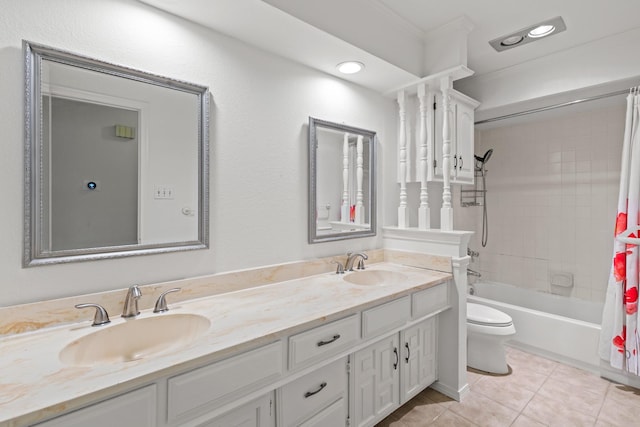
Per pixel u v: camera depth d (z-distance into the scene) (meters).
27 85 1.08
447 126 2.17
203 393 0.94
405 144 2.39
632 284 2.05
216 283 1.52
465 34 2.03
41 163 1.11
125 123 1.29
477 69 2.62
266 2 1.33
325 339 1.29
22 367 0.86
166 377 0.88
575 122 2.98
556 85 2.35
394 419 1.80
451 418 1.80
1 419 0.64
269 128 1.74
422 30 2.09
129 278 1.30
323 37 1.61
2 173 1.05
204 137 1.48
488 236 3.58
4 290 1.05
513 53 2.36
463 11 1.88
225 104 1.57
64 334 1.07
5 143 1.05
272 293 1.56
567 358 2.39
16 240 1.07
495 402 1.95
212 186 1.52
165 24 1.38
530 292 3.23
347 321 1.38
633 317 2.05
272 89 1.75
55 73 1.14
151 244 1.35
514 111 2.80
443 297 1.95
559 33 2.09
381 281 2.11
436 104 2.32
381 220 2.41
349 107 2.17
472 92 2.81
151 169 1.35
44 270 1.12
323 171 2.00
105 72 1.24
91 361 1.07
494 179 3.53
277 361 1.13
